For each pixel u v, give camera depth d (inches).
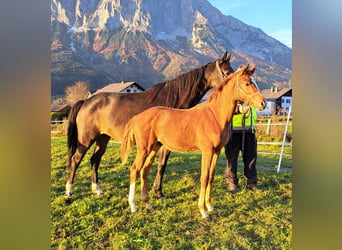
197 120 121.4
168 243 105.4
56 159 239.0
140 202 142.5
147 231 115.2
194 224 120.8
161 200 146.6
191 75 151.7
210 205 130.9
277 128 368.5
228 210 135.7
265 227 118.6
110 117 147.3
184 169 214.2
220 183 177.9
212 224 120.8
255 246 103.7
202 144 120.3
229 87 119.7
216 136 119.3
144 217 126.8
